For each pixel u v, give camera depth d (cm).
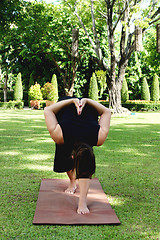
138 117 1466
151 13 1465
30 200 304
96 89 2311
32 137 754
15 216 263
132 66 2550
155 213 273
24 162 475
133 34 1470
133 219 260
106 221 250
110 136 788
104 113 296
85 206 274
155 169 436
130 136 789
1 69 2538
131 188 346
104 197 311
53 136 280
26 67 2602
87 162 270
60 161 311
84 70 2522
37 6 1384
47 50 2317
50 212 269
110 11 1408
